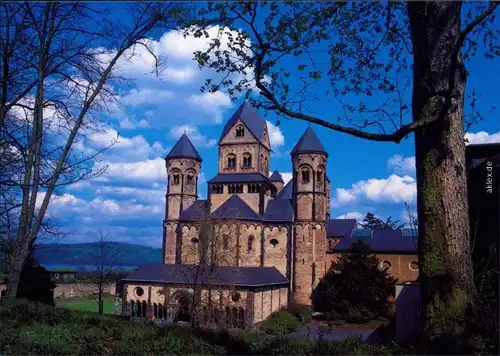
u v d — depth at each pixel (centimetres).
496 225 2306
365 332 4556
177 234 6981
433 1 1103
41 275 3784
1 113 1673
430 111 1109
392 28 1402
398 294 2827
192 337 1470
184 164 7188
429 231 1088
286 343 1388
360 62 1450
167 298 5466
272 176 10219
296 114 1234
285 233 6688
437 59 1113
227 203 6731
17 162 1563
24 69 1802
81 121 1942
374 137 1137
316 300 6353
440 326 1032
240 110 7488
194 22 1273
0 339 1248
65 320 1616
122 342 1343
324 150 6781
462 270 1062
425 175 1110
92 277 8781
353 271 5572
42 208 1972
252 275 5594
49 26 1764
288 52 1288
